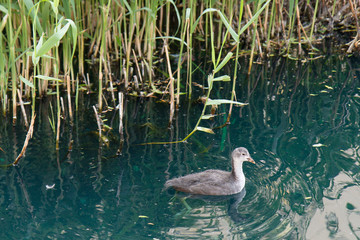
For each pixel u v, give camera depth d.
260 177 9.96
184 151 11.02
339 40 18.73
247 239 8.01
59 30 9.15
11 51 11.41
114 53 16.91
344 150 11.05
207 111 13.24
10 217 8.62
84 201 9.06
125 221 8.50
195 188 9.31
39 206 8.91
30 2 10.44
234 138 11.66
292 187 9.59
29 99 13.43
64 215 8.66
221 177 9.50
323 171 10.16
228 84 15.05
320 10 19.48
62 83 14.68
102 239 8.01
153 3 14.17
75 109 13.14
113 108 13.29
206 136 11.79
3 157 10.62
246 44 18.00
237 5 18.25
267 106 13.52
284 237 8.08
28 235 8.13
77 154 10.80
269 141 11.49
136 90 14.27
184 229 8.29
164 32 18.78
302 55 17.42
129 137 11.68
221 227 8.33
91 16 17.56
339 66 16.48
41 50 9.16
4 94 12.40
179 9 19.97
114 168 10.23
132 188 9.47
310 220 8.58
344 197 9.26
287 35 18.77
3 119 12.44
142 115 12.93
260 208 8.95
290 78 15.53
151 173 10.03
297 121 12.57
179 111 13.21
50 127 12.09
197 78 15.38
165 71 15.80
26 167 10.24
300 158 10.69
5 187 9.51
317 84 15.04
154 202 9.05
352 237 8.15
